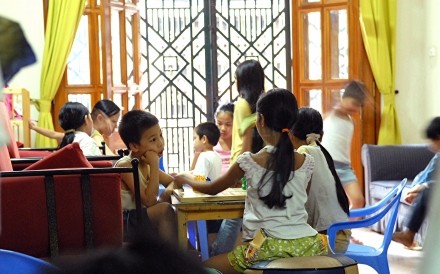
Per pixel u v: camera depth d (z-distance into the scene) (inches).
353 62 346.6
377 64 346.0
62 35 331.6
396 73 354.0
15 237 144.2
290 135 170.1
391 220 184.2
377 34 345.4
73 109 236.2
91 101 343.9
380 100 354.6
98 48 343.3
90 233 147.6
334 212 179.5
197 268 39.8
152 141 176.4
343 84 346.3
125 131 177.3
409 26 353.1
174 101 379.6
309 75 362.3
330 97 351.9
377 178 323.6
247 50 377.7
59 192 146.6
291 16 366.6
